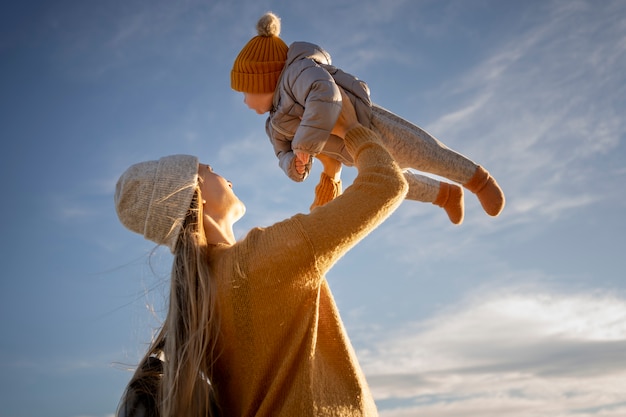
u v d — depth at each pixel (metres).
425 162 2.46
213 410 1.65
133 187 1.85
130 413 1.63
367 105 2.42
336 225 1.61
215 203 1.93
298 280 1.58
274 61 2.54
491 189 2.50
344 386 1.59
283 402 1.54
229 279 1.64
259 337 1.59
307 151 2.21
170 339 1.70
